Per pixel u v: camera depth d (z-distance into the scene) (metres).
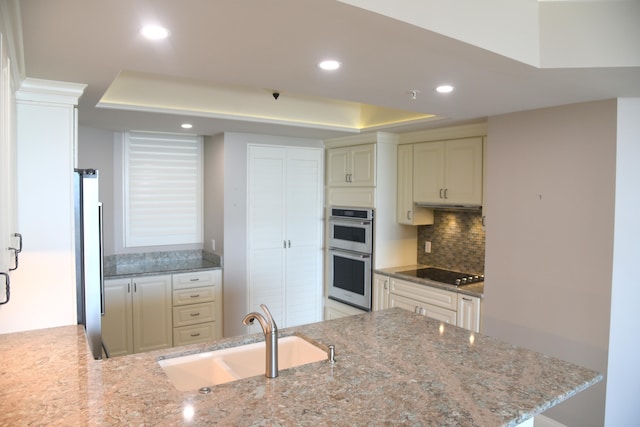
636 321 2.86
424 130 4.23
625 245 2.77
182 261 4.91
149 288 4.26
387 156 4.57
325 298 5.28
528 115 3.17
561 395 1.67
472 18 1.76
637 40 2.04
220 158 4.61
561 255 3.00
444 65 2.04
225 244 4.58
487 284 3.49
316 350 2.22
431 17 1.61
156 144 4.75
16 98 2.28
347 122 4.54
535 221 3.15
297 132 4.53
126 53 1.88
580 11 2.05
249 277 4.75
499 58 1.94
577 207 2.91
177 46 1.79
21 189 2.34
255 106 3.98
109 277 4.05
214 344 2.20
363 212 4.66
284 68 2.12
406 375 1.82
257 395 1.62
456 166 4.01
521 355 2.07
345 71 2.17
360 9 1.42
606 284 2.77
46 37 1.67
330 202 5.14
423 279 4.08
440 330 2.44
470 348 2.16
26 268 2.37
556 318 3.04
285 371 1.85
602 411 2.80
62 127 2.42
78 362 1.90
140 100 3.42
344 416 1.47
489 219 3.46
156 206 4.79
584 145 2.87
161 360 2.01
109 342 4.09
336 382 1.75
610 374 2.79
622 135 2.71
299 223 5.08
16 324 2.35
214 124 4.03
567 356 2.98
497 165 3.39
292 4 1.38
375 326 2.51
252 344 2.28
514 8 1.94
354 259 4.81
